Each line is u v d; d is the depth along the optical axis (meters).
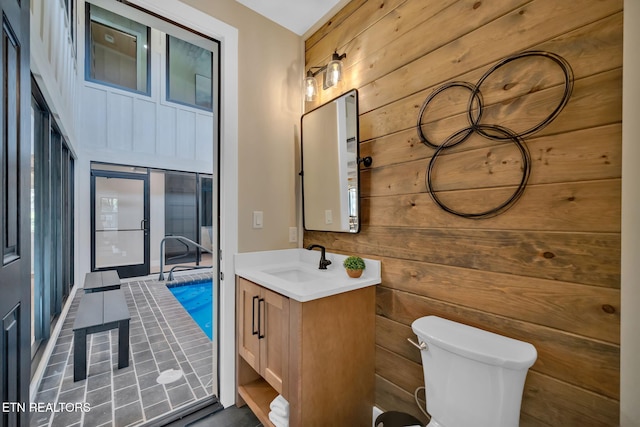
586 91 0.88
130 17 1.53
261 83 1.88
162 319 3.16
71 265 4.21
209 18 1.65
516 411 0.91
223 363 1.71
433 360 1.08
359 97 1.67
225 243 1.71
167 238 5.05
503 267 1.08
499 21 1.08
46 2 2.04
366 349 1.49
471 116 1.16
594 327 0.87
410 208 1.40
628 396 0.79
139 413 1.64
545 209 0.97
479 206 1.14
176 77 5.50
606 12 0.85
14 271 0.83
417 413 1.35
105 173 4.75
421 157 1.35
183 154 5.51
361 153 1.65
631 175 0.77
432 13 1.31
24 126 0.91
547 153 0.97
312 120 1.95
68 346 2.51
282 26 2.00
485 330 1.12
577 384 0.90
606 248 0.85
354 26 1.71
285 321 1.31
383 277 1.52
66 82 3.09
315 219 1.93
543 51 0.97
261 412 1.49
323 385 1.31
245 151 1.80
